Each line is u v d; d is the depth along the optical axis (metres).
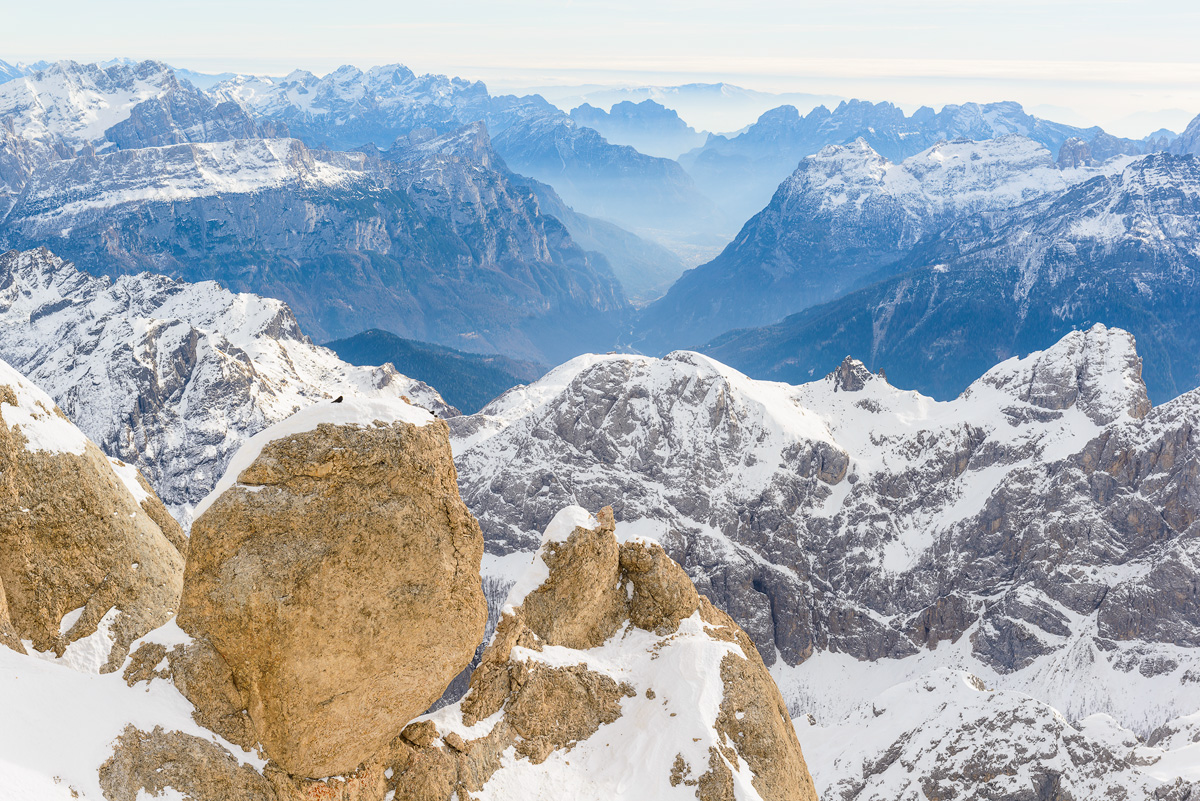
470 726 30.39
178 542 34.44
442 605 24.97
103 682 21.55
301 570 22.72
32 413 24.92
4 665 19.88
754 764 32.41
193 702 22.31
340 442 23.84
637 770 31.45
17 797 17.17
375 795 26.14
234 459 24.28
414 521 24.53
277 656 22.56
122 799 19.36
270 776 22.70
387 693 24.61
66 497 24.64
